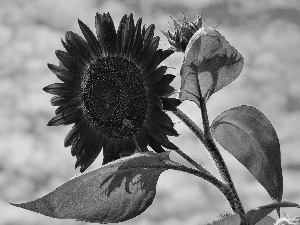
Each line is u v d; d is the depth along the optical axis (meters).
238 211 0.59
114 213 0.61
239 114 0.65
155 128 0.67
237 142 0.65
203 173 0.61
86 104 0.72
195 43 0.62
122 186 0.61
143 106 0.69
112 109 0.71
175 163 0.62
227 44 0.62
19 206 0.58
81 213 0.60
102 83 0.72
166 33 0.72
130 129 0.70
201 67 0.63
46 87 0.72
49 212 0.59
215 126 0.66
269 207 0.53
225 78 0.64
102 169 0.60
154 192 0.61
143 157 0.60
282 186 0.65
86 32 0.74
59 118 0.72
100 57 0.74
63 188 0.59
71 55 0.73
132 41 0.72
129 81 0.71
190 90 0.65
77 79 0.73
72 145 0.72
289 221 0.54
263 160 0.65
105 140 0.71
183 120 0.65
